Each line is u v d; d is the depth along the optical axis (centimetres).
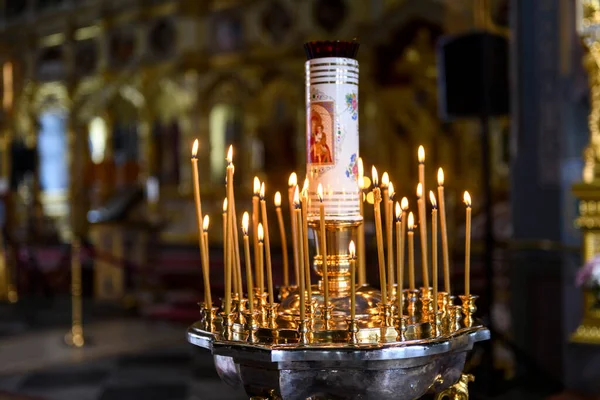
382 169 1130
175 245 1242
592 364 454
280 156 1281
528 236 504
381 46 1148
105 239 1014
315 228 170
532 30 498
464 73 495
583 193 429
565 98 484
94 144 1527
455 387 178
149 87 1409
